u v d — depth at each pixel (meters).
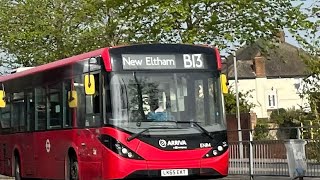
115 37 31.92
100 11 33.56
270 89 83.25
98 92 15.67
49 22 37.41
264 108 82.81
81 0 36.19
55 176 18.55
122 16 25.78
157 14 24.72
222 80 16.08
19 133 21.44
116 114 15.23
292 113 47.22
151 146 15.14
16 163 21.97
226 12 24.97
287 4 25.19
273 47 26.36
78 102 16.86
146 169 15.04
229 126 38.59
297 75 82.31
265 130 20.20
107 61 15.48
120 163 14.97
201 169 15.39
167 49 15.93
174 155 15.23
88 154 16.22
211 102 15.91
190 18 25.00
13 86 22.00
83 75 16.58
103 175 15.36
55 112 18.48
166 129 15.31
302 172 17.27
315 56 19.61
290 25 25.06
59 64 18.33
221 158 15.62
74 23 37.00
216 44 24.89
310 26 24.84
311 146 17.67
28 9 38.06
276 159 18.92
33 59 38.44
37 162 19.95
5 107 22.78
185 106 15.66
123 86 15.41
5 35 38.12
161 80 15.67
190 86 15.83
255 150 19.70
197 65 16.05
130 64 15.58
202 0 23.69
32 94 20.28
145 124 15.25
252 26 25.02
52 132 18.67
